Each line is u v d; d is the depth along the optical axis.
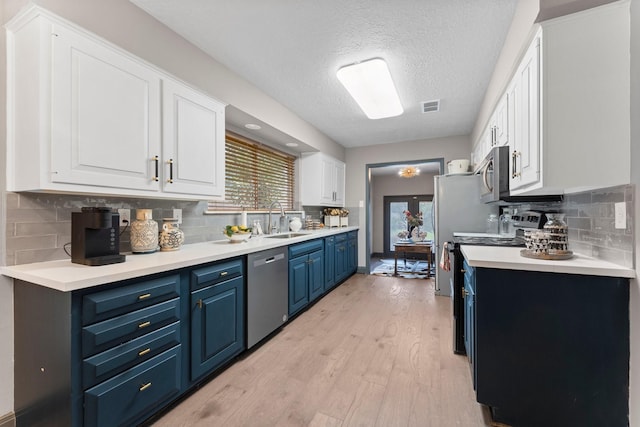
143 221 1.86
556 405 1.35
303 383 1.81
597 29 1.31
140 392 1.37
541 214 2.11
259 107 2.80
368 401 1.64
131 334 1.34
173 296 1.56
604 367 1.29
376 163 5.01
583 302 1.31
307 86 2.76
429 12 1.76
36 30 1.27
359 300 3.53
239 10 1.75
